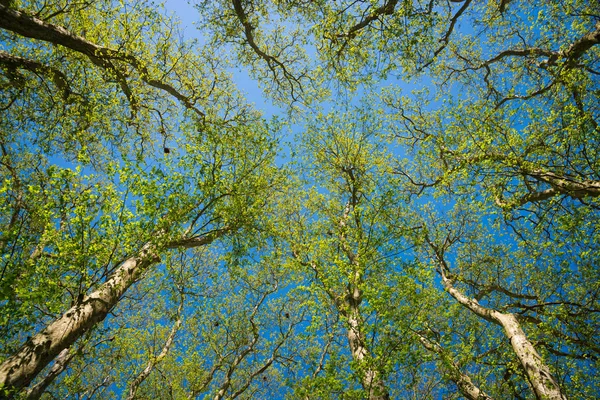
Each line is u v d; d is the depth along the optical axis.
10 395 5.34
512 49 15.70
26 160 11.09
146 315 13.79
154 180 7.11
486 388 10.40
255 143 9.34
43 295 5.56
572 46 9.96
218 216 8.42
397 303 7.58
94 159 13.73
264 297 15.38
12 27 8.95
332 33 11.99
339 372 7.62
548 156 9.33
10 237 5.38
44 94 11.28
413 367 7.92
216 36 13.46
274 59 14.83
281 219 13.09
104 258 6.69
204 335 14.54
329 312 9.28
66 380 10.03
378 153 15.27
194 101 13.47
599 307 9.76
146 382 14.23
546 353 8.98
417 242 9.42
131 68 12.09
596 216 9.59
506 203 10.20
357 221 10.34
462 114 10.52
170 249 8.73
